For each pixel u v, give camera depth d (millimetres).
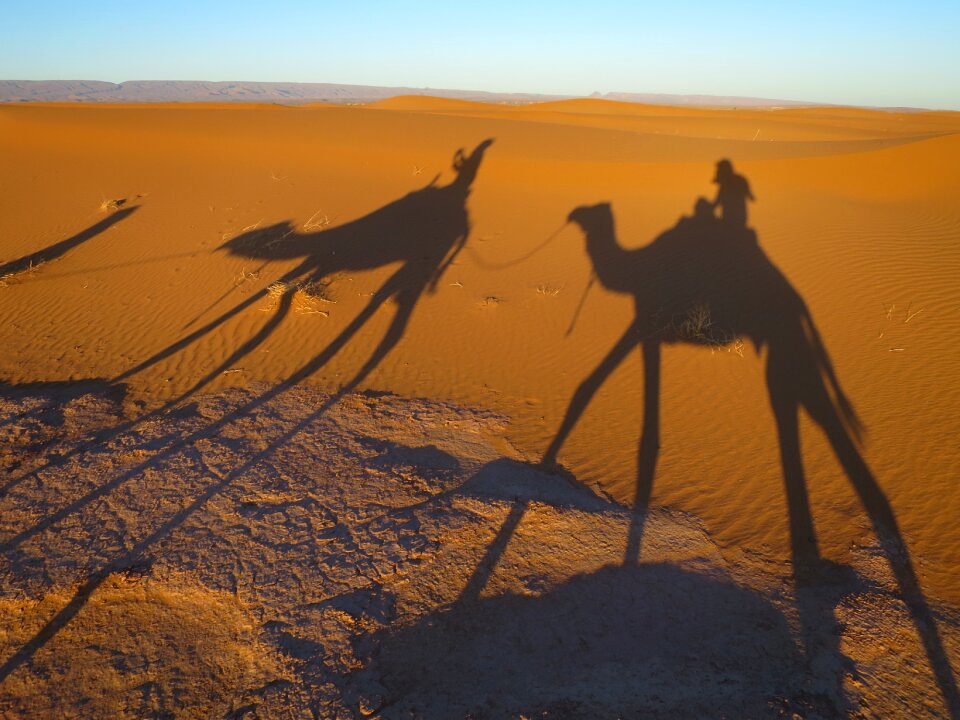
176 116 25719
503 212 13258
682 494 5312
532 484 5480
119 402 7250
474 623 3992
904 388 6352
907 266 8898
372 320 9211
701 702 3371
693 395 6770
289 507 5172
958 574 4250
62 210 14844
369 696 3469
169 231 13234
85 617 4145
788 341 7508
